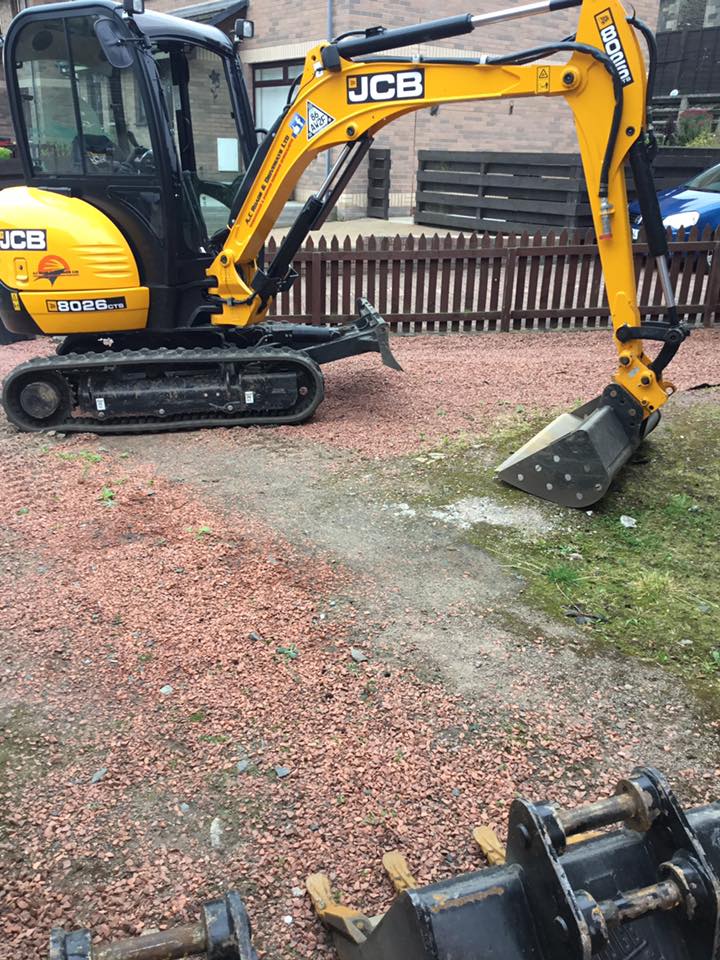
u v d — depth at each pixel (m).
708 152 15.89
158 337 6.08
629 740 2.85
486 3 16.16
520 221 14.64
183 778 2.65
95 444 5.67
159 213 5.49
